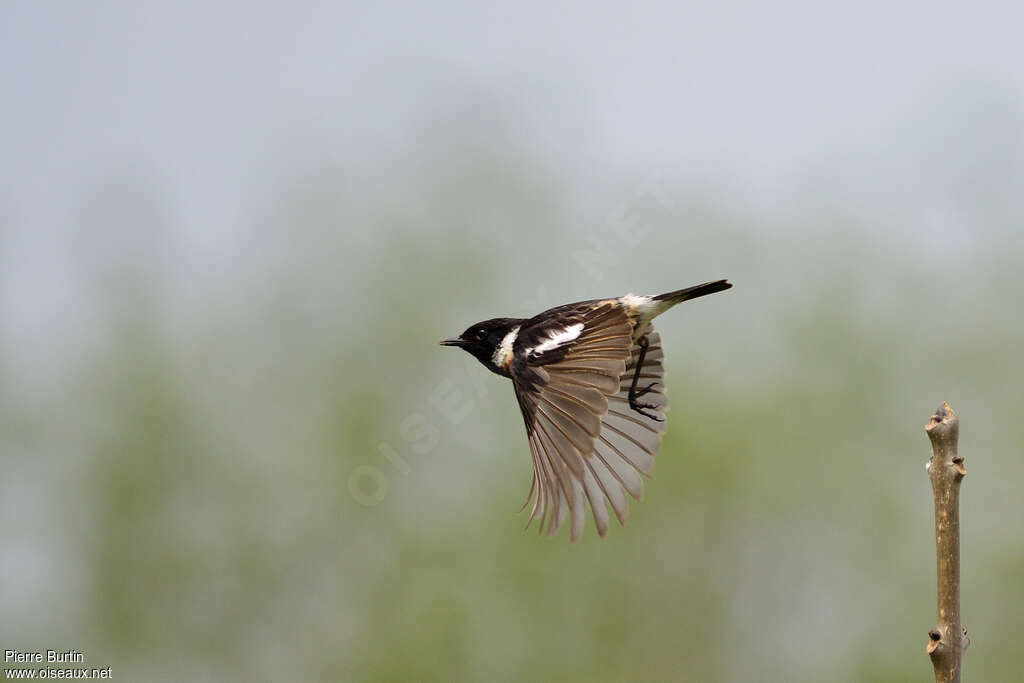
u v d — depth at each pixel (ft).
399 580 56.54
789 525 58.39
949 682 15.53
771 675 57.26
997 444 59.67
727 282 25.66
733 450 56.85
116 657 56.29
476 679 54.39
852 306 60.34
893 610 57.11
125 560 56.75
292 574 57.67
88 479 57.00
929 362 60.03
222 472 57.82
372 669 54.80
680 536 57.93
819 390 59.41
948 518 15.78
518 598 55.57
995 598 58.54
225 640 57.16
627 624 56.49
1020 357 59.52
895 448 59.06
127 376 57.98
